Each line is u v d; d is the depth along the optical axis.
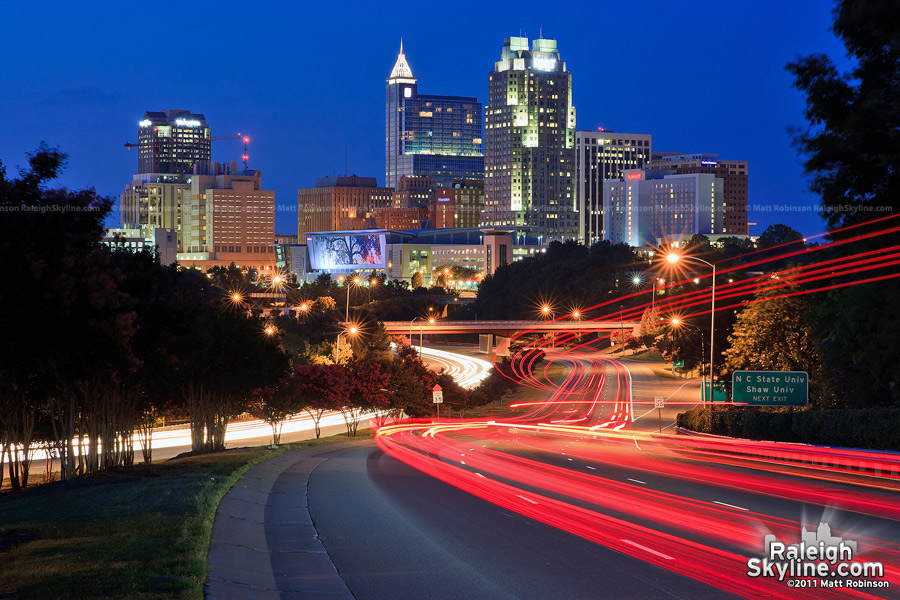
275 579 13.79
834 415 42.94
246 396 51.66
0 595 11.81
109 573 12.87
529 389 140.50
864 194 41.59
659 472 34.28
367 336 159.88
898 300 42.34
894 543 16.78
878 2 38.34
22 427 41.28
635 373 155.00
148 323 36.66
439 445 57.03
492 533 18.12
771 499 24.16
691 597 12.57
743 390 52.38
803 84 42.28
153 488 24.73
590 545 16.62
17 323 22.22
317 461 40.44
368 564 15.02
